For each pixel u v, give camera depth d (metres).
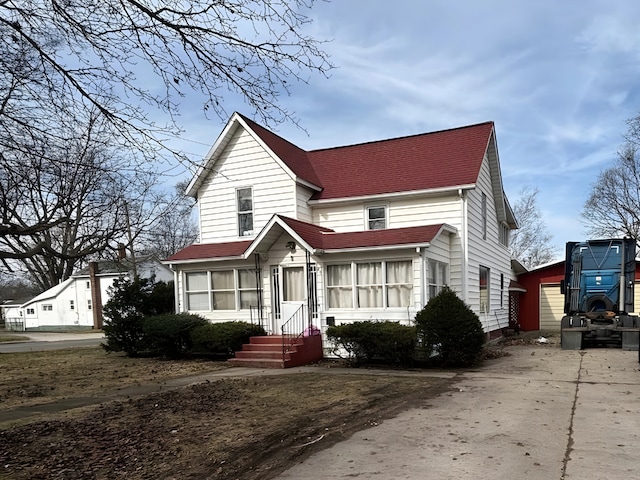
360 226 17.25
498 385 9.99
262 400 8.98
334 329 13.67
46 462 5.82
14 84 6.66
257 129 17.89
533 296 27.66
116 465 5.69
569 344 16.92
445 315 12.62
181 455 5.97
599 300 17.92
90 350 21.53
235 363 14.30
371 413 7.82
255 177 17.61
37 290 71.38
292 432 6.80
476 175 15.95
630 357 14.25
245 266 16.44
